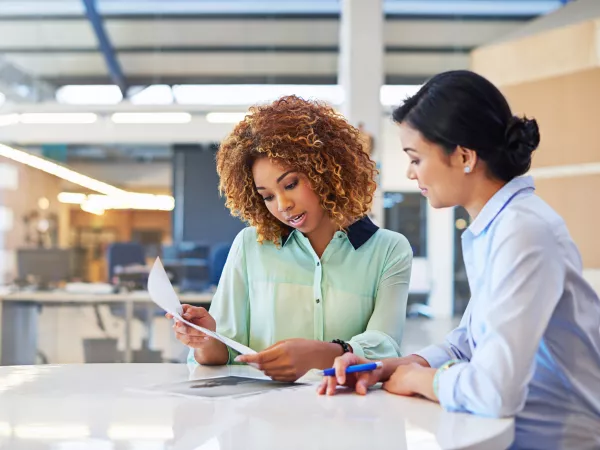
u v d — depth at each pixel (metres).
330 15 10.16
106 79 10.84
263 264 1.56
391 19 9.88
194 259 7.25
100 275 13.61
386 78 10.12
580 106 3.57
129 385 1.21
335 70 10.72
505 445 0.88
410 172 1.17
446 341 1.30
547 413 1.08
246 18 10.23
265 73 10.81
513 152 1.08
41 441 0.82
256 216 1.56
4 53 10.38
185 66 10.79
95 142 9.86
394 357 1.30
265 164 1.44
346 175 1.48
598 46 3.49
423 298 10.15
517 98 3.83
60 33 10.22
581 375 1.07
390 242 1.54
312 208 1.46
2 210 11.05
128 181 14.14
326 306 1.51
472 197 1.12
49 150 11.26
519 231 1.02
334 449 0.79
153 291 1.34
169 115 9.73
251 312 1.58
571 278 1.04
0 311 4.96
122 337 6.29
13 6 9.80
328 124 1.47
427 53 10.11
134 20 10.16
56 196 12.31
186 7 10.03
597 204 3.49
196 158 9.99
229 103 9.80
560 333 1.06
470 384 0.97
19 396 1.11
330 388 1.13
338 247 1.53
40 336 5.98
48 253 5.66
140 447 0.79
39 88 10.42
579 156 3.56
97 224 13.92
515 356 0.96
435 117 1.08
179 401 1.07
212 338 1.47
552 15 3.96
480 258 1.12
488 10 9.79
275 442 0.82
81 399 1.08
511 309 0.99
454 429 0.89
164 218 14.93
